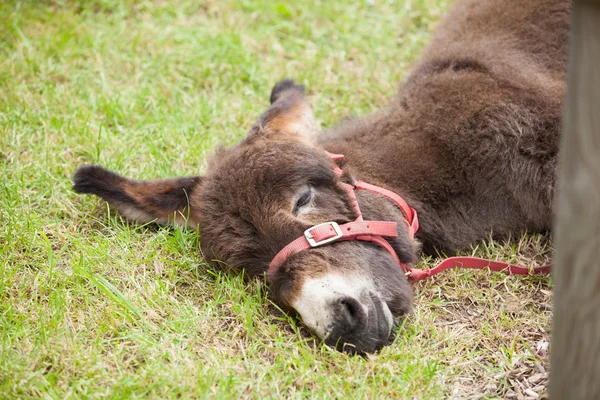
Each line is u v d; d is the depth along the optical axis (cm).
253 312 347
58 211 431
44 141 484
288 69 580
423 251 409
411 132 423
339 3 656
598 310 218
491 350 335
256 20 645
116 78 569
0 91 538
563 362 231
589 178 206
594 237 210
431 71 462
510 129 413
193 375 308
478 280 385
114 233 409
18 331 334
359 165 400
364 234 340
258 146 363
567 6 479
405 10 646
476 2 514
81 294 362
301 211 343
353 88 558
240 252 348
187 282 380
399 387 305
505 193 416
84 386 304
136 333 335
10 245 394
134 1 653
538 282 386
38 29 613
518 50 471
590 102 202
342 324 307
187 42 604
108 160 472
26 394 300
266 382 309
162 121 514
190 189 398
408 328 343
